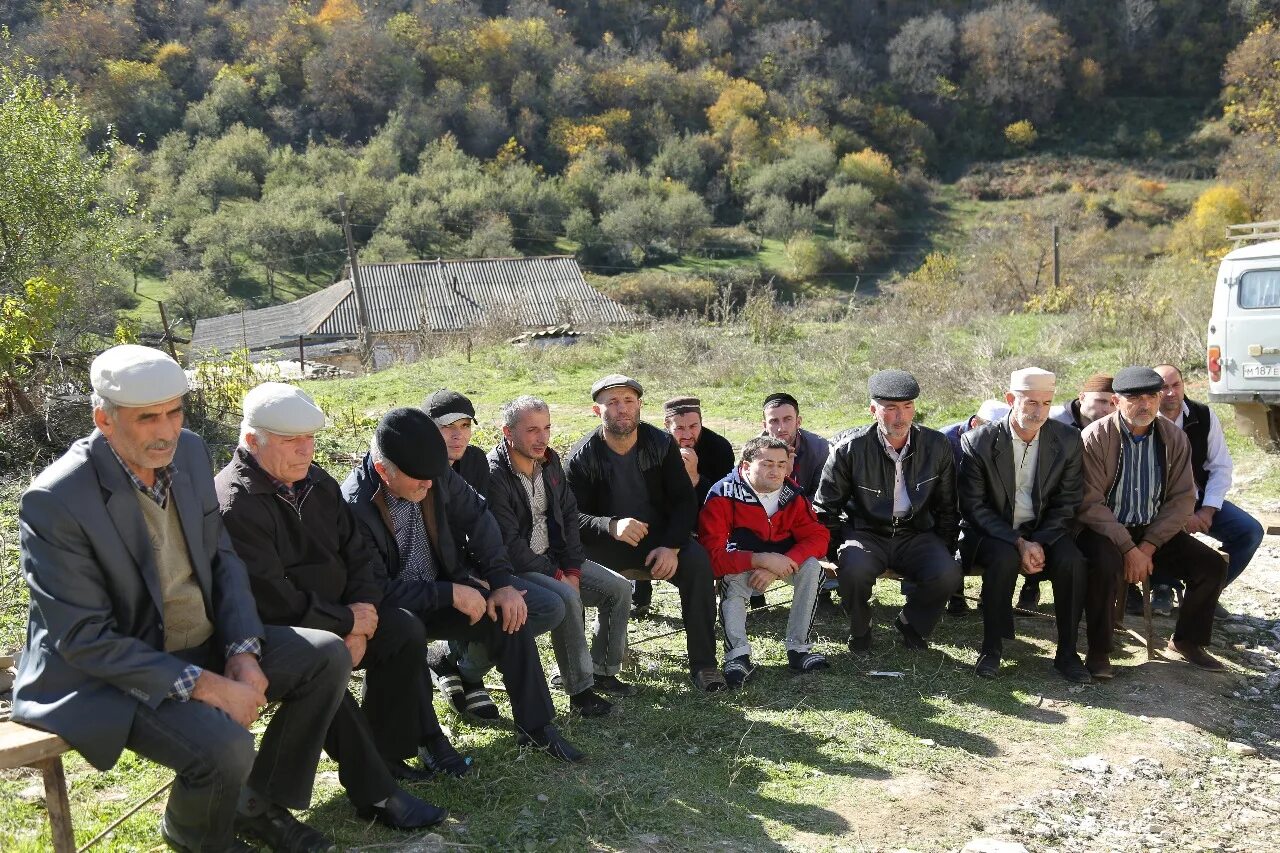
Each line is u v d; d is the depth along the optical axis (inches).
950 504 227.5
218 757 123.6
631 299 2406.5
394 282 1520.7
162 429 125.5
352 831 148.3
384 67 3676.2
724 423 469.1
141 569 128.0
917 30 4025.6
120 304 2049.7
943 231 3230.8
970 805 166.7
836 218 3186.5
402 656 159.2
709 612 205.9
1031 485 221.6
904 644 231.6
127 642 123.4
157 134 3329.2
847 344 620.7
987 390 496.4
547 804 157.8
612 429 213.5
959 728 193.6
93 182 661.3
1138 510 226.1
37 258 629.9
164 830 137.1
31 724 123.6
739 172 3494.1
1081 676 216.5
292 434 145.3
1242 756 191.3
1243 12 3895.2
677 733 185.3
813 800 164.4
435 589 166.4
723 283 2458.2
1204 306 599.8
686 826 153.9
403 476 165.5
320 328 1403.8
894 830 157.2
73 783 157.1
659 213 3031.5
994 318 748.6
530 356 657.0
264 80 3654.0
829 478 229.9
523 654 173.0
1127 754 187.5
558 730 179.0
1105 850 158.4
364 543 160.6
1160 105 3885.3
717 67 4141.2
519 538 193.3
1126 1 4035.4
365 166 3257.9
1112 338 626.8
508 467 195.6
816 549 217.3
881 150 3767.2
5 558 251.3
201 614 137.1
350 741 147.4
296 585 151.2
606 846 147.1
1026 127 3782.0
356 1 3969.0
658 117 3764.8
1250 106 2244.1
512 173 3243.1
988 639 220.2
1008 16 3996.1
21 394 346.3
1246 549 245.3
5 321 359.6
